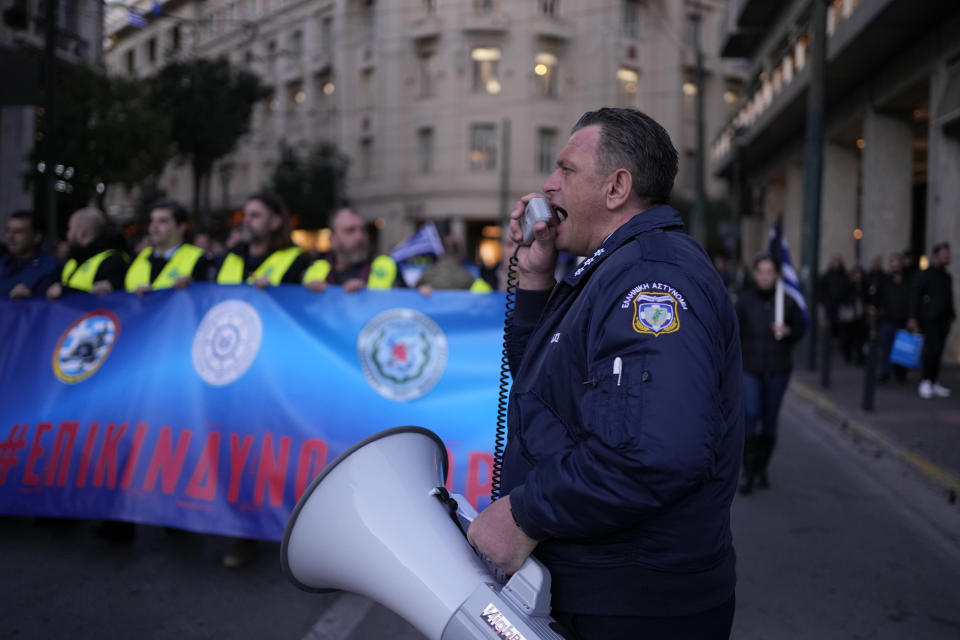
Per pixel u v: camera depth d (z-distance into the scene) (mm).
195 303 4477
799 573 4398
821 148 12898
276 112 42750
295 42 41344
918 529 5223
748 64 26547
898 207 15695
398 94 36656
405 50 36469
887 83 14797
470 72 35188
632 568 1479
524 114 34938
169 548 4453
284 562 1776
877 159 15734
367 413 4168
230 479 4176
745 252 28953
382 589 1608
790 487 6309
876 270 13164
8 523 4844
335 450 4137
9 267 5320
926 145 18734
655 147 1647
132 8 20172
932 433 7617
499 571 1622
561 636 1456
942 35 12312
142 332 4527
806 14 17281
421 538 1600
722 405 1549
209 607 3641
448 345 4180
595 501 1364
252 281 4434
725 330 1540
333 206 37875
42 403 4555
